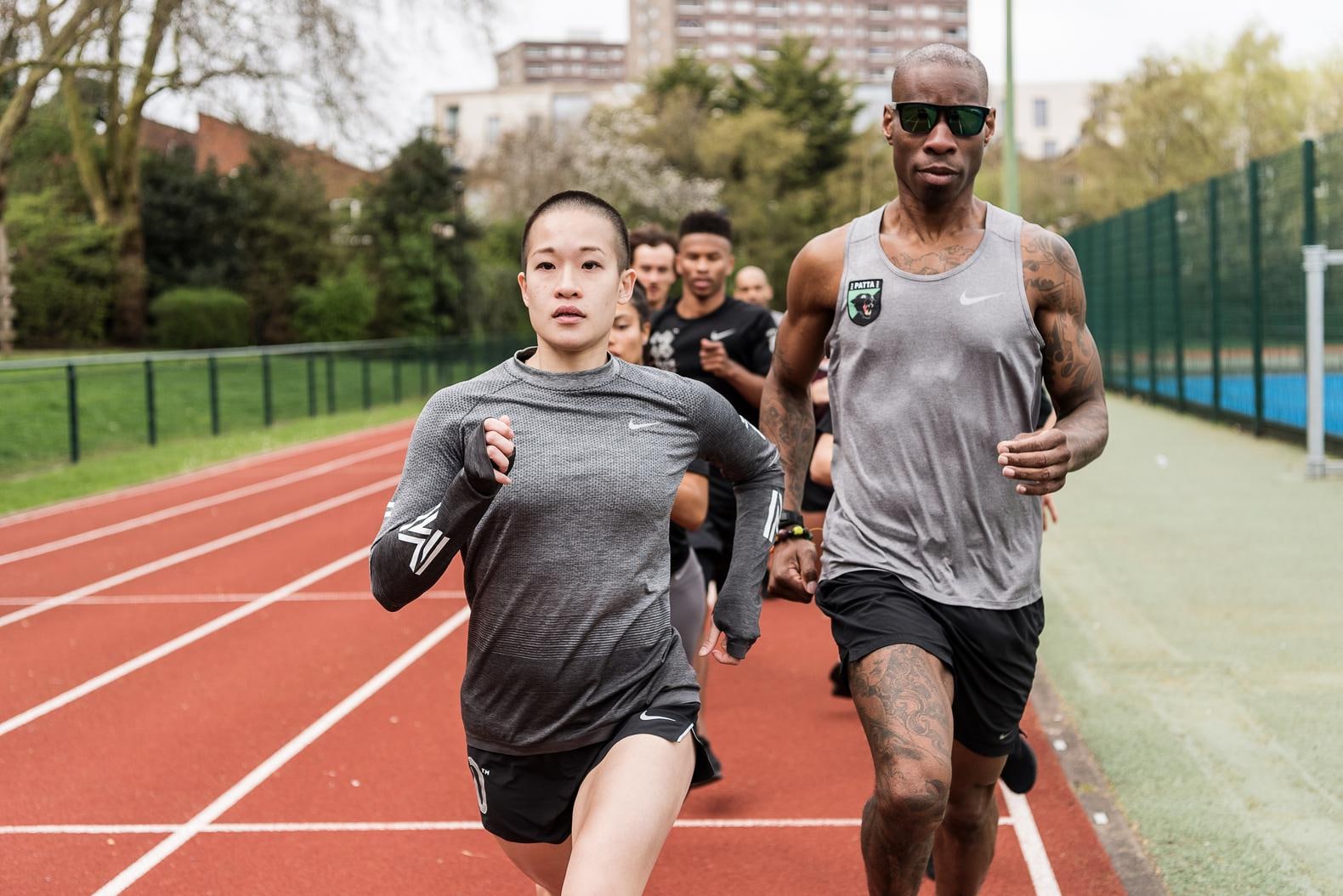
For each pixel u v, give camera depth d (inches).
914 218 123.5
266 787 198.2
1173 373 817.5
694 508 158.2
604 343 109.2
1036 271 121.0
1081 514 421.1
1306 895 147.6
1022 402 121.6
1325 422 545.6
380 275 1542.8
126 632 315.9
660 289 230.7
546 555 103.4
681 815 181.9
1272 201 607.2
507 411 105.3
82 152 1339.8
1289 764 190.1
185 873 166.1
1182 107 1631.4
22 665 282.7
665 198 2079.2
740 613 115.6
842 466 126.9
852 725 221.9
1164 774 188.9
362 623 321.1
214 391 831.7
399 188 1535.4
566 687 104.7
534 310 107.0
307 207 1566.2
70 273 1333.7
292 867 167.6
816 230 2512.3
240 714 239.8
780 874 161.6
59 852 173.6
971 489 120.5
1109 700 224.4
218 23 946.1
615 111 2460.6
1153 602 295.9
